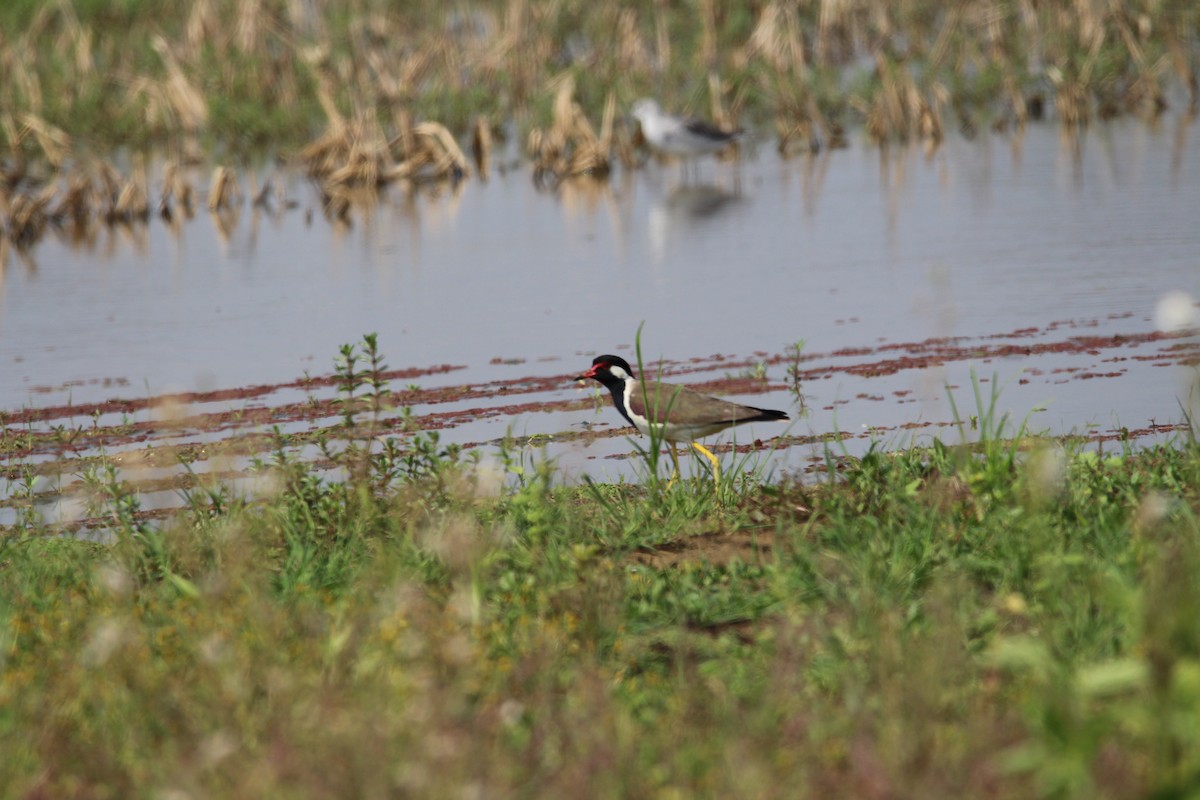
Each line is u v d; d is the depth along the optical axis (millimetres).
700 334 19672
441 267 25031
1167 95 38312
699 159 35250
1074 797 6008
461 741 6445
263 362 19406
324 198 31828
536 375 18016
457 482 11000
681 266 24016
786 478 11500
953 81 38844
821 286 21984
